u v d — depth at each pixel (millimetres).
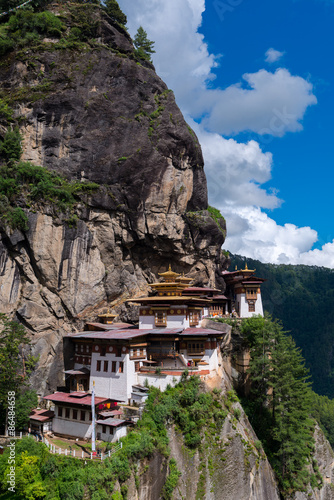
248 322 66188
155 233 67812
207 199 78500
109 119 68188
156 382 52312
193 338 56938
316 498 63688
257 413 62500
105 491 38344
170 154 70125
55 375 57438
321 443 70938
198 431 49062
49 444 44750
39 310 58125
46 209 59469
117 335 52406
